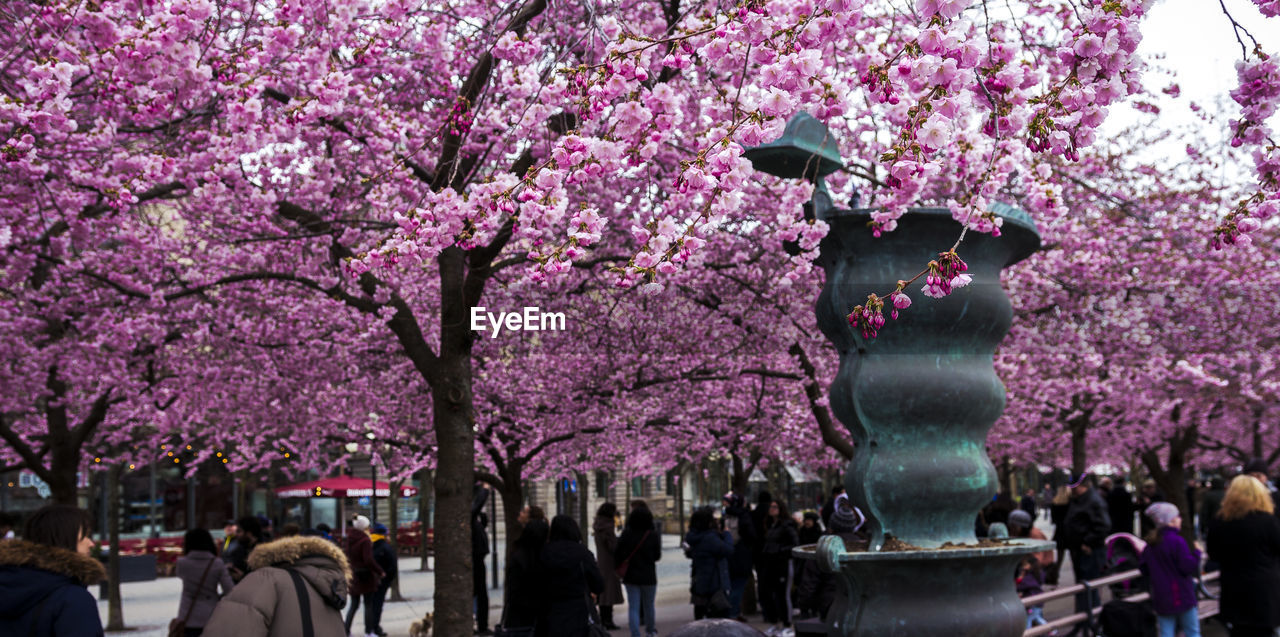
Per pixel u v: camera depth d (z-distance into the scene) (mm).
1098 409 19047
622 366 13656
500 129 8258
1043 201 6551
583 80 4281
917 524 6137
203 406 15289
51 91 6211
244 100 6789
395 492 22219
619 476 38125
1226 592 7910
